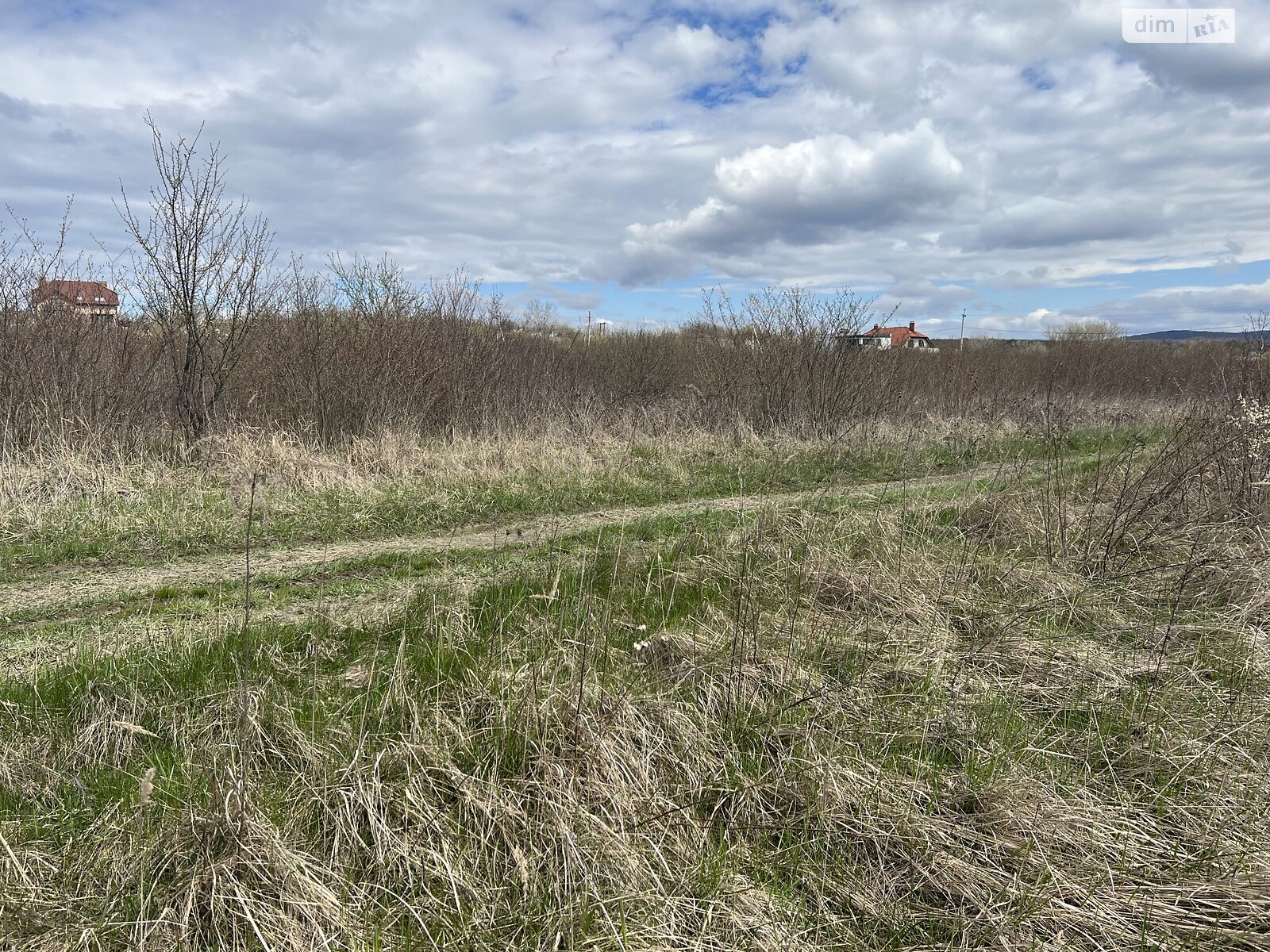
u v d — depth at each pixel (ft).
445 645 13.07
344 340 34.35
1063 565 19.08
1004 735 12.21
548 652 12.78
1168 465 23.22
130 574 18.08
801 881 9.73
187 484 24.63
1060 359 65.05
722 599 16.62
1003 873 9.62
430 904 8.97
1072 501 23.45
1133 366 69.05
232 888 8.48
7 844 8.57
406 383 34.91
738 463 33.55
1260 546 19.21
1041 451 39.70
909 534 20.61
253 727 10.73
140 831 9.25
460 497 25.58
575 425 36.86
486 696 11.58
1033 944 8.75
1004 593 17.46
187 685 12.09
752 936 8.88
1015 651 14.74
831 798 10.60
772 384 42.27
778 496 28.89
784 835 10.37
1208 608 16.71
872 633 15.07
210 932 8.35
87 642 14.03
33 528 20.04
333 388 33.01
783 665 13.30
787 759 11.10
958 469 35.78
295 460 26.61
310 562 19.45
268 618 15.49
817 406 41.78
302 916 8.57
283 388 33.12
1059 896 9.32
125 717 11.16
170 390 31.50
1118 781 11.55
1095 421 51.60
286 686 12.15
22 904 8.30
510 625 14.39
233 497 22.66
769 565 18.24
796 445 37.60
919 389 49.93
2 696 11.57
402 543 21.44
